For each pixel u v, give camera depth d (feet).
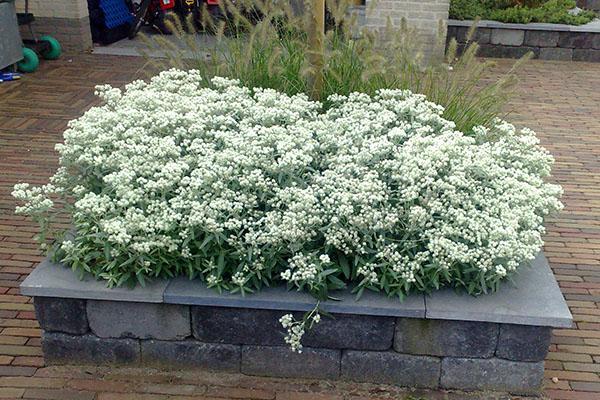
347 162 9.37
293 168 9.12
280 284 8.77
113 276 8.59
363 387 8.82
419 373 8.76
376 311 8.34
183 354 8.96
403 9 23.45
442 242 8.22
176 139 10.28
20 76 22.11
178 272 8.89
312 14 12.23
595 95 21.99
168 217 8.50
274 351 8.83
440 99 12.39
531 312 8.22
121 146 9.50
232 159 9.27
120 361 9.05
